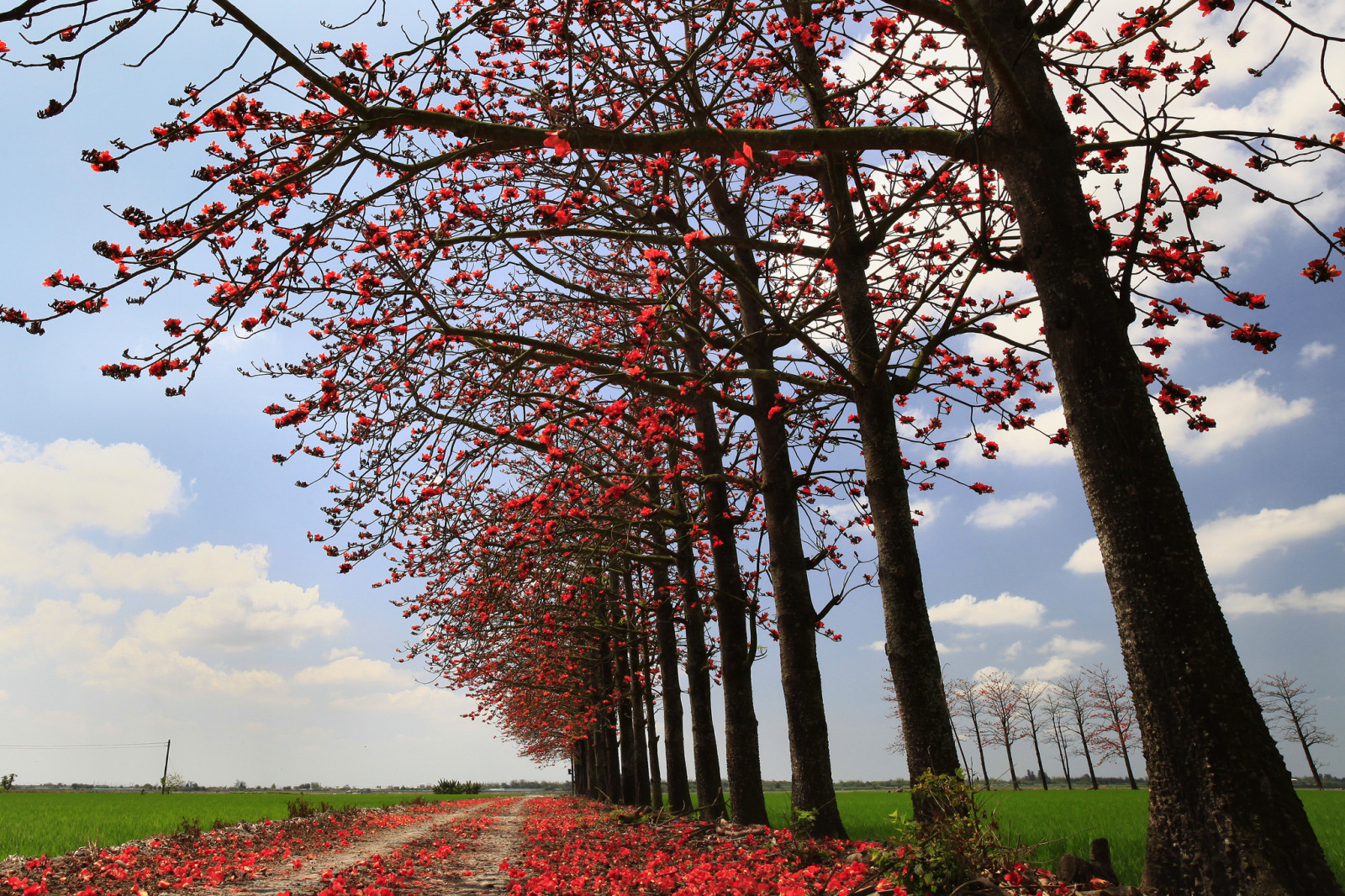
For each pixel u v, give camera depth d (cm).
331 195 533
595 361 798
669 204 645
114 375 476
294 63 449
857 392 665
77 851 828
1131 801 2106
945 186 596
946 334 654
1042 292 425
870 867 479
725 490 1037
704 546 1158
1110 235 442
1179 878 322
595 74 540
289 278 539
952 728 574
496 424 903
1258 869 296
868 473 648
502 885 680
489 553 1016
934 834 423
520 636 1431
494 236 666
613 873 656
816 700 790
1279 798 308
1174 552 352
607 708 2031
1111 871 425
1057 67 493
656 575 1341
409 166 531
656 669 1680
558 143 419
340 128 507
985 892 391
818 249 720
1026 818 1411
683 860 705
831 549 856
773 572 847
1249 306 534
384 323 717
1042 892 388
